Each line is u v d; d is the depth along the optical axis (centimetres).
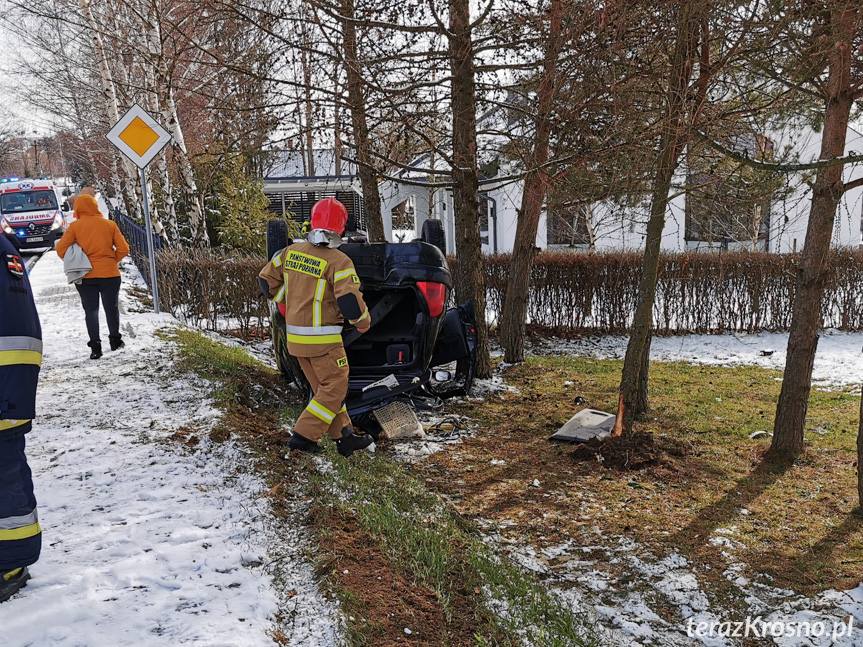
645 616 363
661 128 529
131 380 680
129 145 1001
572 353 1189
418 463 570
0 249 291
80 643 268
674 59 531
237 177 1631
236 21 717
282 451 511
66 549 348
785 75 504
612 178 625
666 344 1266
